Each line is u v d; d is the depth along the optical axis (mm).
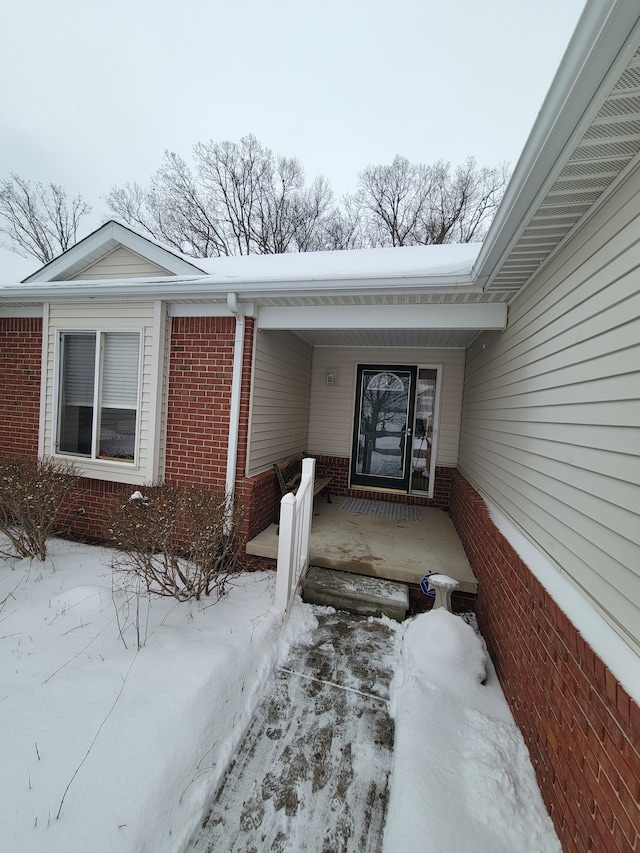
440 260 4949
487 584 3129
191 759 1855
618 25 1095
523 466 2789
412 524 5047
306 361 6121
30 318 4898
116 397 4461
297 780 1923
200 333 4246
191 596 3158
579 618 1681
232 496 4051
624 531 1482
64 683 2184
